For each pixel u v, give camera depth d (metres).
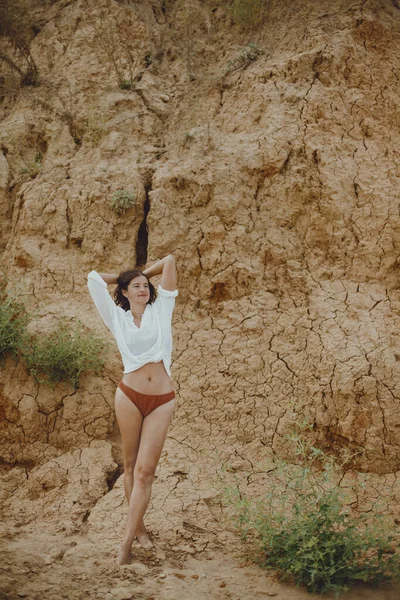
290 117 6.37
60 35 7.95
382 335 5.26
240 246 5.87
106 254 6.06
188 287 5.85
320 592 3.65
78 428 5.15
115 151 6.68
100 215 6.16
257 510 4.35
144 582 3.69
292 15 7.33
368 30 6.95
